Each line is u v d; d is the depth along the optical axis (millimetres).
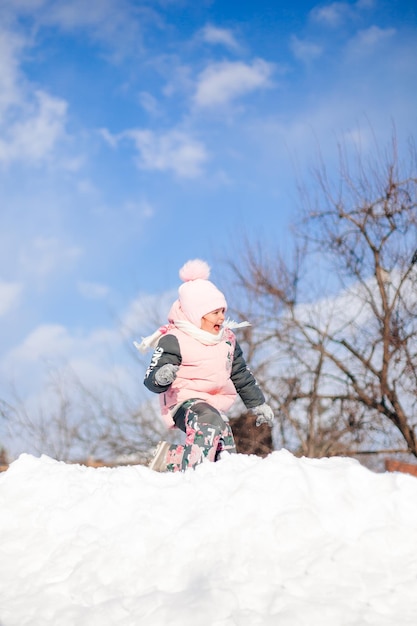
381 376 15781
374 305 16234
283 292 16562
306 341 16453
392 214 16344
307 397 16203
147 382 3963
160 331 4211
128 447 17219
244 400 4379
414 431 15445
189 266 4270
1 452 16875
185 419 3967
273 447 15906
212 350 4094
